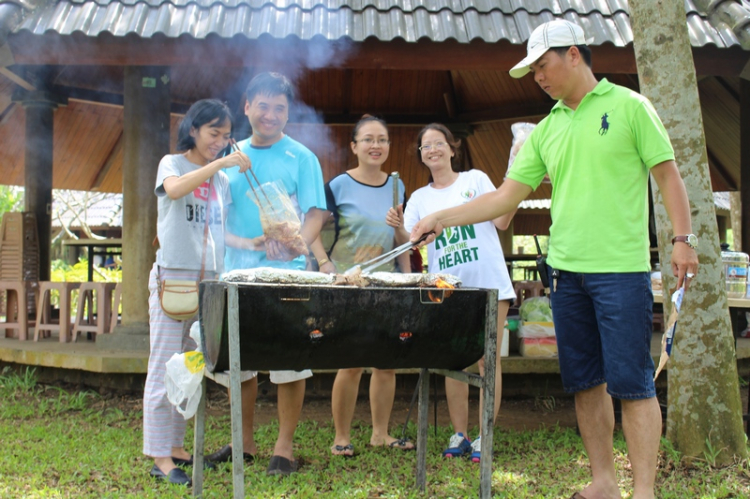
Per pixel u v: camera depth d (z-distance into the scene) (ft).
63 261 67.15
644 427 9.78
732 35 18.38
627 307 9.78
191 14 17.97
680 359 13.39
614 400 15.96
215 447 14.07
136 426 16.02
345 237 13.94
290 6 18.66
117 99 26.94
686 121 13.17
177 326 11.92
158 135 19.34
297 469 12.72
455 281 10.23
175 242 11.87
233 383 8.92
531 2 19.51
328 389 19.47
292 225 12.10
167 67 19.53
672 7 13.24
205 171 11.41
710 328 13.17
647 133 9.75
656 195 13.83
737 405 13.24
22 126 28.22
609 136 9.91
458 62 18.67
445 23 18.35
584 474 12.41
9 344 20.81
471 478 12.15
